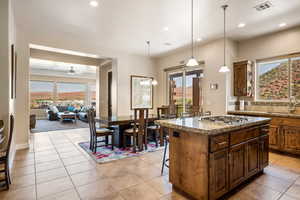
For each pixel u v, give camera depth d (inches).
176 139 85.5
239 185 90.9
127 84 234.2
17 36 154.3
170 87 248.4
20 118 155.4
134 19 134.5
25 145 157.4
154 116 176.4
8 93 110.3
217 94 179.9
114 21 137.6
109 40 183.8
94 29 154.5
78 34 167.3
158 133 176.7
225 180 78.1
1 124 105.0
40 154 139.8
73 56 254.7
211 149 71.6
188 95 221.9
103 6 114.9
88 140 186.2
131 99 237.9
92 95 468.4
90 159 129.1
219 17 131.0
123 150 151.9
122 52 228.4
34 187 88.5
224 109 173.5
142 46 205.2
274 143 141.0
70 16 129.5
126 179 97.6
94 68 365.1
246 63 169.2
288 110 153.2
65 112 360.5
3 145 108.6
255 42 175.0
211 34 165.5
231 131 80.7
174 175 86.4
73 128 259.3
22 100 156.9
